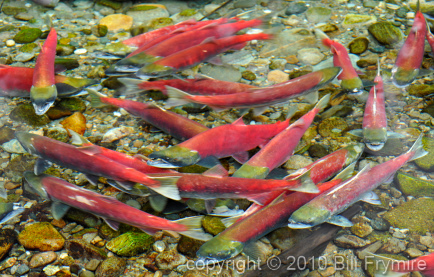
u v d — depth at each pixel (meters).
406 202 3.14
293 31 4.02
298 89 3.36
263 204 2.98
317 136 3.42
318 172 3.09
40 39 3.94
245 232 2.89
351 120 3.49
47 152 3.09
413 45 3.59
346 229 3.07
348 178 3.05
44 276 2.93
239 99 3.33
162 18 4.12
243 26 3.70
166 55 3.61
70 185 3.02
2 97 3.56
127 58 3.56
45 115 3.47
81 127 3.45
